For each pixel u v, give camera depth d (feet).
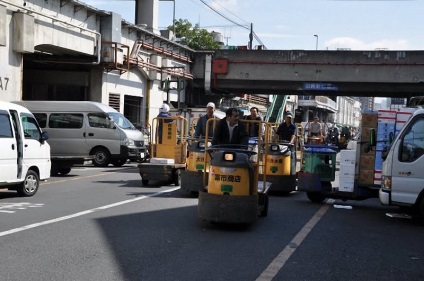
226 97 144.36
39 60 79.66
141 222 28.94
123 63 85.92
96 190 42.88
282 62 118.21
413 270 20.80
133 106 99.86
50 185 46.34
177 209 33.68
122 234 25.68
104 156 68.13
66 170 56.44
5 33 60.03
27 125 39.29
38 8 66.85
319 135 89.30
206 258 21.53
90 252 22.00
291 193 45.44
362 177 36.91
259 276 19.12
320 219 31.81
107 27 82.64
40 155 40.24
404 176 31.50
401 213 35.70
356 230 28.73
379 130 36.27
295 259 21.80
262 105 195.11
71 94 88.43
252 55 119.85
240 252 22.72
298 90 122.62
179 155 47.32
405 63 111.04
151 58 100.89
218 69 120.88
